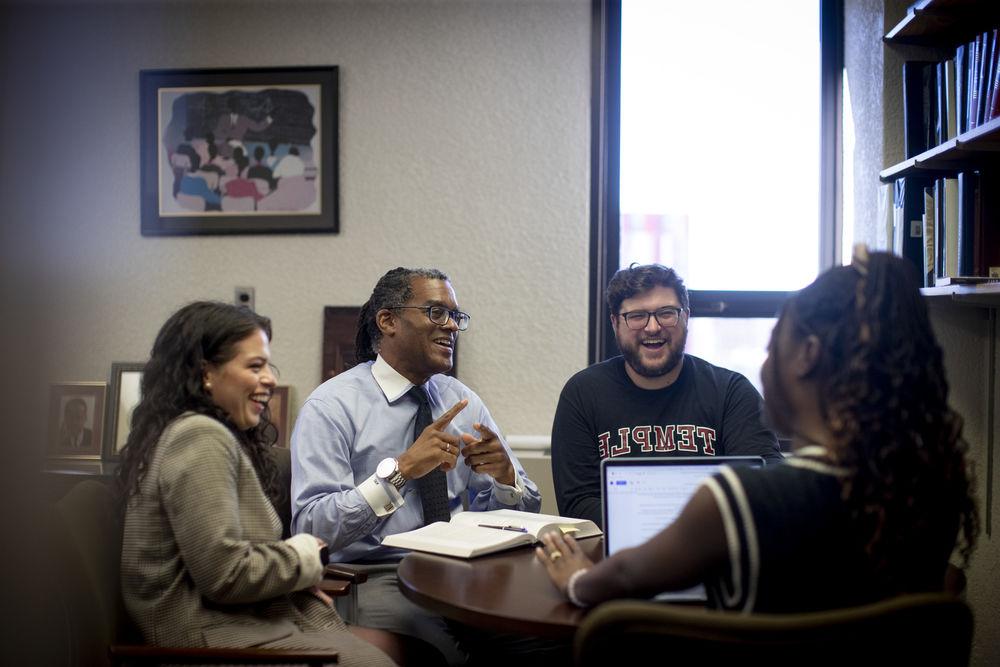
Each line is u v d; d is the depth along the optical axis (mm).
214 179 2887
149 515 1509
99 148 2934
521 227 2875
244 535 1535
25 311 2820
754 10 2988
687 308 2184
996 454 2318
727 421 2154
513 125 2885
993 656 2305
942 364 1051
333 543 1897
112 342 2904
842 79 2982
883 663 936
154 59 2918
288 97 2873
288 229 2873
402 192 2885
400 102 2885
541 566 1559
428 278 2152
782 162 2984
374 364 2199
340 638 1552
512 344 2871
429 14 2885
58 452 2770
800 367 1072
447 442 1938
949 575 1283
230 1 2898
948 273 2277
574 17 2891
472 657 1963
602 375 2244
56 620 1736
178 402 1583
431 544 1669
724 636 929
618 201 2941
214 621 1487
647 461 1469
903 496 1000
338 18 2885
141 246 2918
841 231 2980
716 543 1022
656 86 2971
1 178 2877
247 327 1636
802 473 1030
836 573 1004
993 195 2160
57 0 2932
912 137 2447
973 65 2156
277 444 2807
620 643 969
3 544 1812
